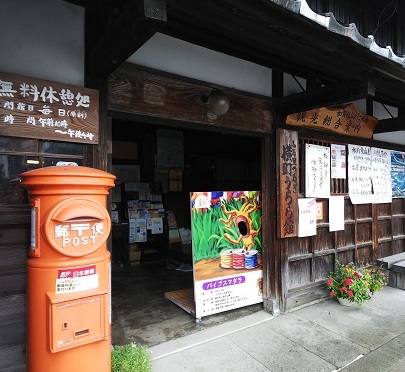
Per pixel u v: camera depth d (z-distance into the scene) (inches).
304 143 192.4
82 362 81.0
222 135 339.6
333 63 119.9
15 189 101.5
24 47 102.6
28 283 81.6
